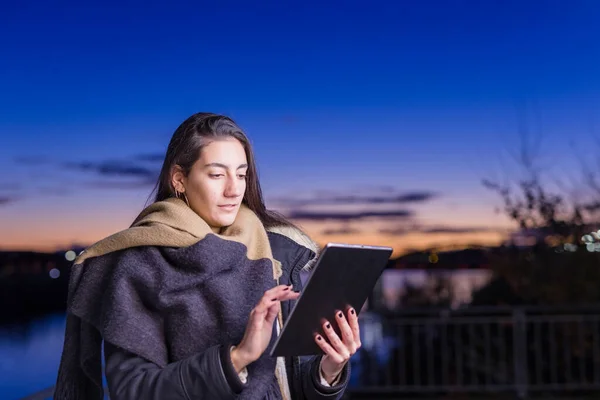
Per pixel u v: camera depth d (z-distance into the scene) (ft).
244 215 5.43
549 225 24.17
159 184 5.47
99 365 5.17
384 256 4.94
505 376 21.38
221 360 4.52
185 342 4.84
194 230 4.96
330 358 5.29
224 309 4.90
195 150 5.12
